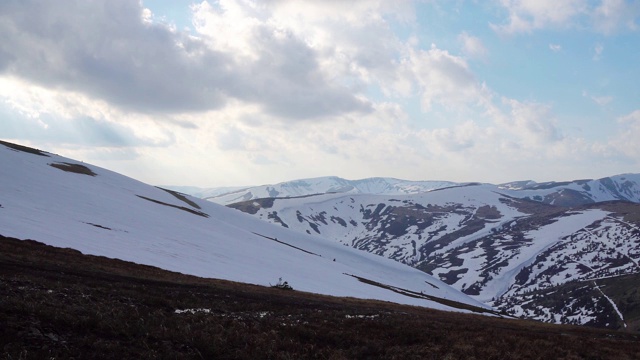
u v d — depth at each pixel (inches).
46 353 620.7
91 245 1985.7
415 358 968.9
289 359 850.1
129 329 797.9
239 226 6309.1
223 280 2087.8
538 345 1209.4
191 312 1055.6
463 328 1403.8
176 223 3713.1
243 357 815.1
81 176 4667.8
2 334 639.8
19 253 1396.4
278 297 1716.3
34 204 2513.5
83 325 758.5
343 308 1668.3
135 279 1449.3
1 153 3811.5
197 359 762.2
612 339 1643.7
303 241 7155.5
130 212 3395.7
